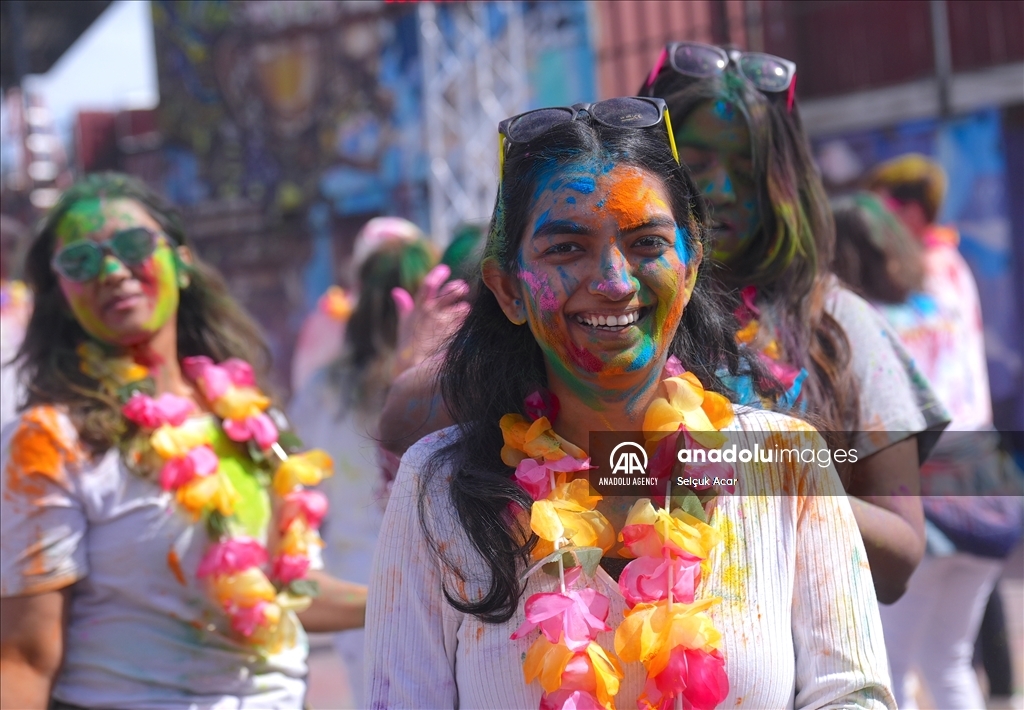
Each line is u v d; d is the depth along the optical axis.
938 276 4.66
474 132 11.37
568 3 10.73
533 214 1.71
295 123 13.09
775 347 2.22
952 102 9.23
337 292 6.51
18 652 2.41
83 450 2.48
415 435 2.21
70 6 14.06
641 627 1.61
